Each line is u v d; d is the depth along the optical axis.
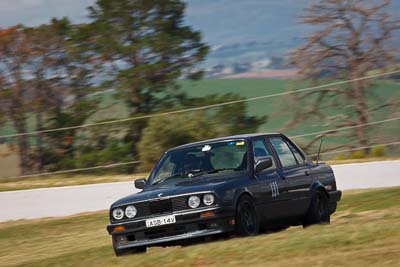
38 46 98.50
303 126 93.25
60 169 88.88
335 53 99.56
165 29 105.25
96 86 101.06
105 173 86.94
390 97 92.62
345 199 54.66
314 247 28.27
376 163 65.50
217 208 32.62
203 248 30.31
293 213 37.00
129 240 33.72
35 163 89.44
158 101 101.94
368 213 43.25
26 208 64.88
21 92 96.94
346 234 29.39
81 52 100.50
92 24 102.44
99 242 46.19
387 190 56.62
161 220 33.06
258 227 34.66
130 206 33.59
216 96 101.38
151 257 30.38
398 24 98.00
